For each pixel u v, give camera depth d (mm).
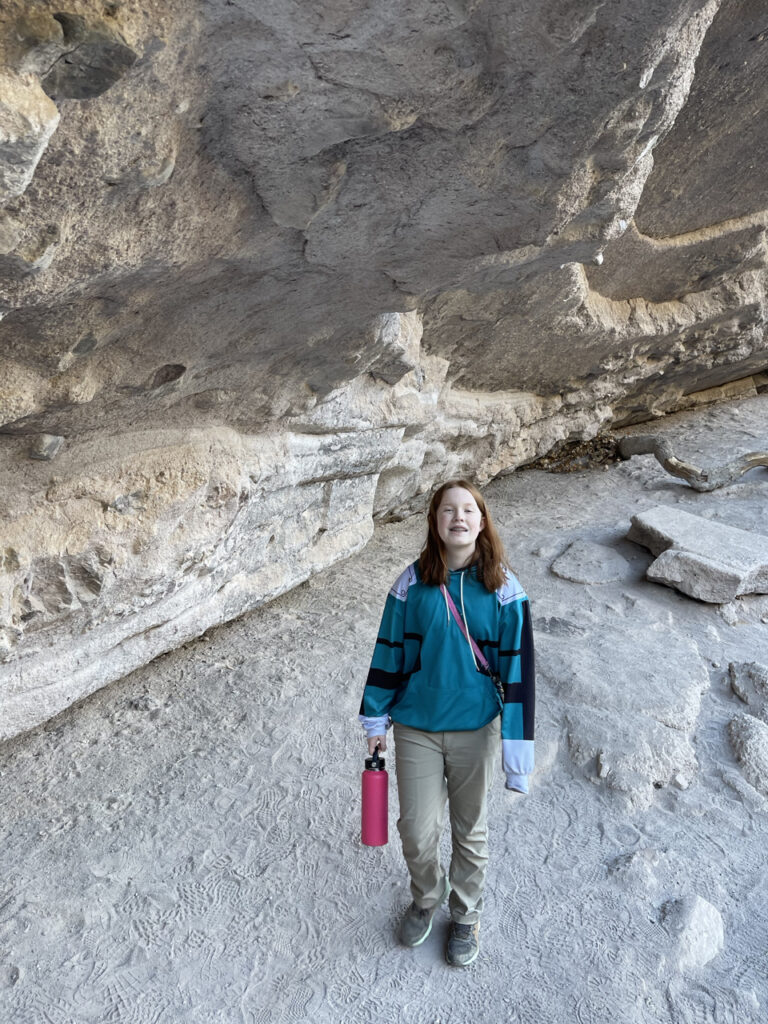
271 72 1675
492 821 3309
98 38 1393
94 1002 2545
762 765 3547
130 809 3361
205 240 2064
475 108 1859
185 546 3486
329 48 1621
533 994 2553
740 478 7098
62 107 1493
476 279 2896
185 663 4449
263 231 2168
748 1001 2525
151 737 3820
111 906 2893
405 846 2533
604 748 3568
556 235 2504
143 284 2152
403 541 6230
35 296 1875
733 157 4980
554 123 1943
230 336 2824
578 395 7004
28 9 1301
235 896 2949
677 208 5293
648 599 5133
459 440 6141
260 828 3270
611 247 5328
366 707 2531
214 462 3549
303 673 4316
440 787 2496
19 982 2607
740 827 3283
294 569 4828
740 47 3854
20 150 1369
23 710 3268
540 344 5742
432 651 2420
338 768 3609
